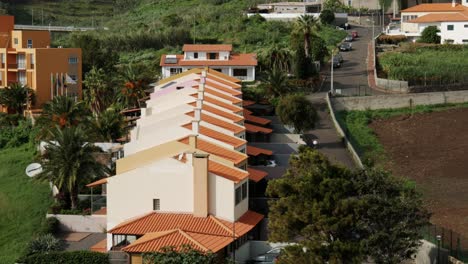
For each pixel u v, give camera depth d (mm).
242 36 172750
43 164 82375
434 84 127812
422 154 97625
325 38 168625
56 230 78312
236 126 83250
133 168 70562
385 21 194125
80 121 98438
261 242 65562
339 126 105875
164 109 93625
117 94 118375
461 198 78812
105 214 78125
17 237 80312
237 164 71250
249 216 67812
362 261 52156
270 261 62094
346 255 51469
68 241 74938
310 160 62094
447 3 188000
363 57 152500
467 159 94562
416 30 169750
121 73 123125
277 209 56469
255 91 118562
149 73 132500
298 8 196250
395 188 55094
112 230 64375
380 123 112688
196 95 95000
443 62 138125
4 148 111250
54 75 130375
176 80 114125
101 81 117750
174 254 57469
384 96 118375
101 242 71562
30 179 93438
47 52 130000
